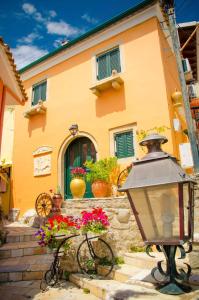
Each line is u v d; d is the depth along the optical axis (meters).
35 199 9.50
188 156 5.81
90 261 4.91
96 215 4.94
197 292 1.85
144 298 1.75
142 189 1.87
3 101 5.42
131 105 7.82
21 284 4.74
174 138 6.96
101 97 8.64
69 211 6.21
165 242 1.74
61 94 9.93
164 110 7.11
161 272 2.03
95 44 9.35
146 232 1.83
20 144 10.83
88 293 4.21
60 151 9.30
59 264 5.16
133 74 8.07
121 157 7.67
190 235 1.80
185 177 1.76
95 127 8.51
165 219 1.78
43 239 4.75
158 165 1.87
